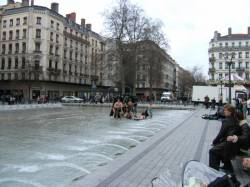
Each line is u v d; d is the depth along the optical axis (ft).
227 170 19.89
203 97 169.37
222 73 315.58
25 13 213.46
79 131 50.52
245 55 312.71
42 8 213.87
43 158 29.22
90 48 278.67
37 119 73.46
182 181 12.46
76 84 247.29
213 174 13.34
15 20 217.77
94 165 26.66
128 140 40.96
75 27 253.44
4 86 218.59
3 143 37.65
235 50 315.17
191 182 12.39
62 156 30.22
